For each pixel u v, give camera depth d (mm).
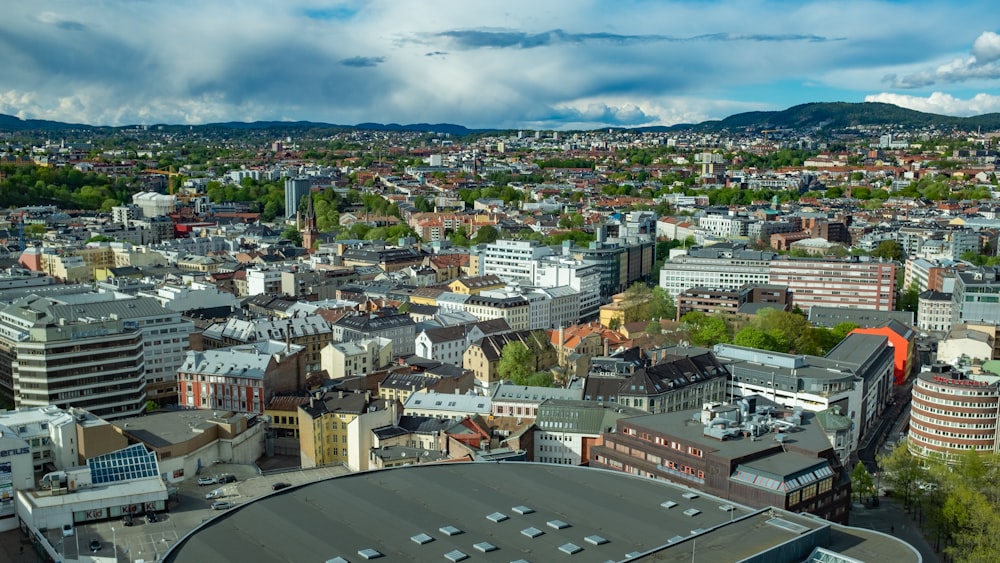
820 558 193750
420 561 189875
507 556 192500
